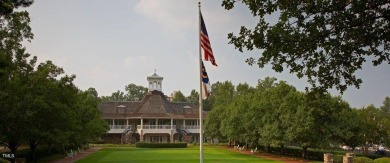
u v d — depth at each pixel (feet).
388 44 34.76
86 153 192.13
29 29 88.58
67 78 115.96
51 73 112.27
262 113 184.44
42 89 97.19
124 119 315.37
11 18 83.66
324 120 146.51
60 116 100.32
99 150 220.43
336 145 144.77
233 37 35.76
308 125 139.85
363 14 31.68
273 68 35.88
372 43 34.30
